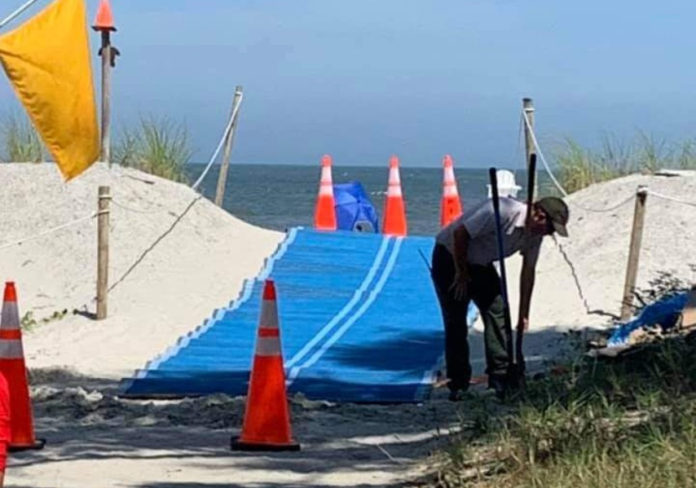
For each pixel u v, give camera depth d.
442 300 11.11
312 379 12.27
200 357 13.37
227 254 18.09
